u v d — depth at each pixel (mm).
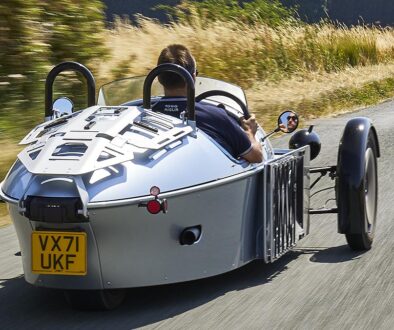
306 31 21922
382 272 5297
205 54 16766
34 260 4301
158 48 15289
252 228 5035
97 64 12148
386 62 27344
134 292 4965
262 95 15953
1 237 6656
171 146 4582
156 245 4430
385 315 4469
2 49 10188
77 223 4230
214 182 4617
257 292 4918
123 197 4250
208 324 4367
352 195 5570
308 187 5758
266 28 20125
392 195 7918
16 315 4629
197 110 4988
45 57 10781
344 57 24578
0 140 9227
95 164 4246
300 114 15039
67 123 4660
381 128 13695
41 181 4285
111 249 4320
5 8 10195
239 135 4996
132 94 5688
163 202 4297
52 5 11344
